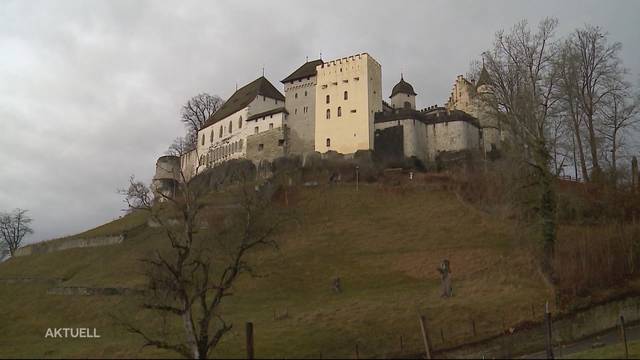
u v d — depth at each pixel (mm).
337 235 70125
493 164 83688
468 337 38188
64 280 67938
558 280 46031
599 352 33969
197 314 48469
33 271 75375
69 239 85000
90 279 64688
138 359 37812
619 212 60094
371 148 102312
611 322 42125
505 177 63938
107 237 80000
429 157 102500
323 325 42281
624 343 34000
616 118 72188
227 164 109125
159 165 136625
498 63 69188
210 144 126688
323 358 36438
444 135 102438
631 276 46312
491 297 45375
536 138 54000
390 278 56406
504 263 54688
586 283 44750
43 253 85812
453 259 58500
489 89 78188
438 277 54625
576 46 72562
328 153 103500
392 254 62656
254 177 102438
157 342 35562
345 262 61781
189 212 40875
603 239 50062
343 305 47562
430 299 46625
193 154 134250
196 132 141875
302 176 93188
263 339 40094
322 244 67438
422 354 36562
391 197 81938
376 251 64000
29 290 67500
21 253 90500
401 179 87750
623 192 64062
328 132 107000
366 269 59438
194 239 69312
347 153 103625
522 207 56000
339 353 37125
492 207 70688
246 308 50375
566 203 62000
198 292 36000
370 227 71812
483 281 50562
